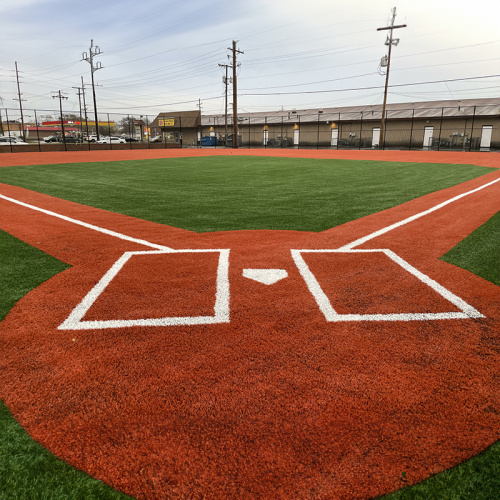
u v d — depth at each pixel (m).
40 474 1.51
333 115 42.59
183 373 2.12
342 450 1.60
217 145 49.62
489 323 2.72
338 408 1.85
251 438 1.66
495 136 32.97
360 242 4.75
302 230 5.33
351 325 2.67
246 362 2.23
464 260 4.10
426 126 35.91
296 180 11.03
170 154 25.98
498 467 1.54
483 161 18.64
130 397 1.93
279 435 1.68
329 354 2.31
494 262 4.04
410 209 6.79
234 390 1.98
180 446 1.62
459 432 1.71
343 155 24.33
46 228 5.48
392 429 1.72
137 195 8.42
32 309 2.91
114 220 5.97
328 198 7.95
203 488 1.44
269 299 3.09
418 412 1.83
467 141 34.19
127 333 2.55
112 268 3.83
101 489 1.44
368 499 1.40
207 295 3.17
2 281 3.48
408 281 3.50
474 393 1.97
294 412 1.82
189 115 59.78
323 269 3.80
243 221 5.88
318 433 1.69
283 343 2.43
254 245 4.61
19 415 1.81
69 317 2.78
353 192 8.77
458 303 3.04
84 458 1.57
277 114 53.75
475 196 8.20
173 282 3.45
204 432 1.70
